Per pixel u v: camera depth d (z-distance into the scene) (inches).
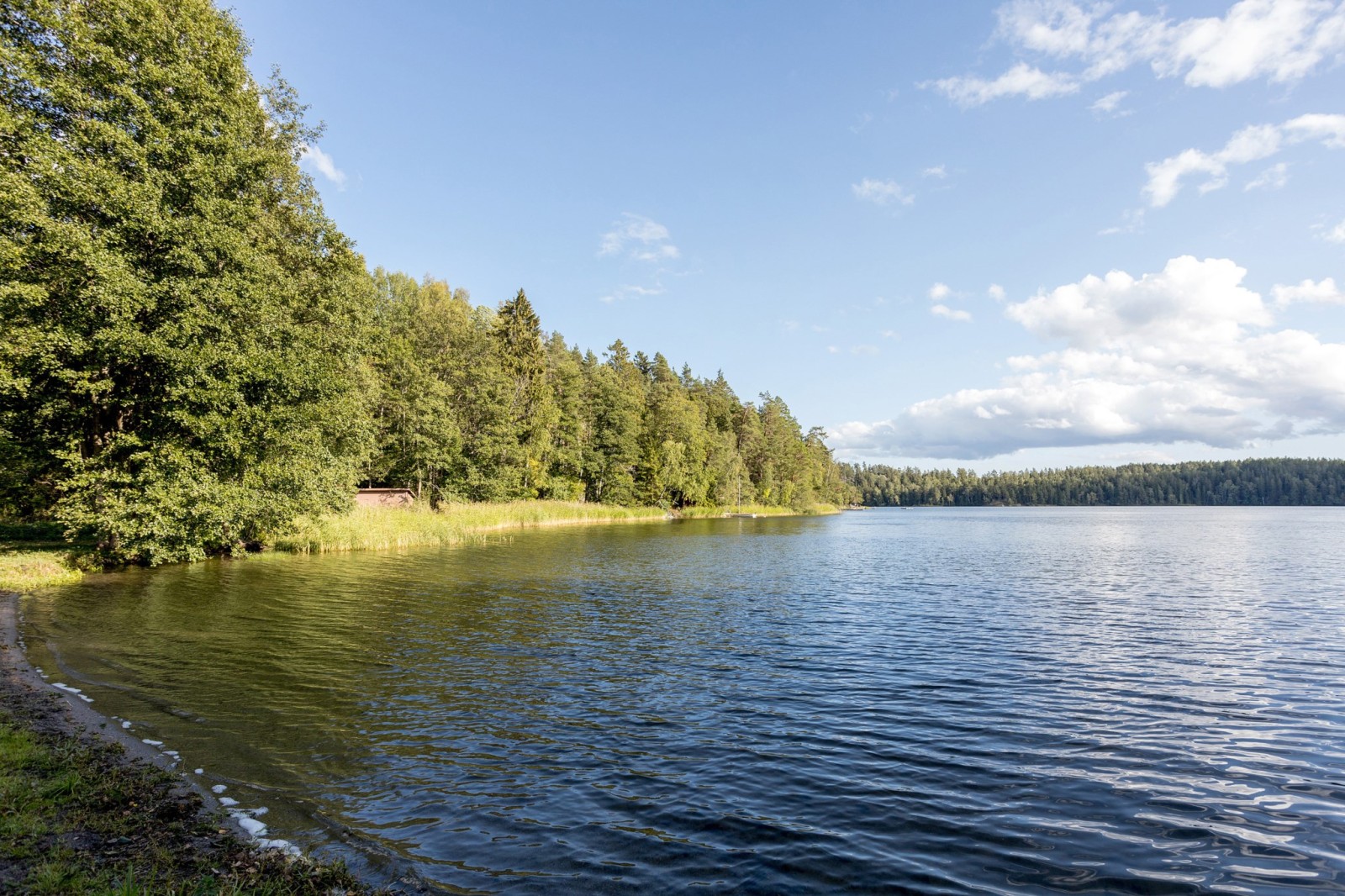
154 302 780.6
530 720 362.9
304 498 1032.8
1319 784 295.7
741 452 4461.1
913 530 2758.4
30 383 762.8
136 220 772.0
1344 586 969.5
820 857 225.5
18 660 437.7
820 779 293.6
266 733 328.8
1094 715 387.9
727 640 578.6
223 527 972.6
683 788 280.4
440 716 364.8
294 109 1129.4
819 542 1919.3
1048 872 220.7
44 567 800.3
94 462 828.0
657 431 3587.6
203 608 652.1
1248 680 465.1
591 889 201.0
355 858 214.7
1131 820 259.3
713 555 1419.8
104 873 188.9
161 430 891.4
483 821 245.3
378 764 296.8
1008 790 285.7
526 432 2726.4
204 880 190.7
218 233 832.9
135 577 842.8
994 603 802.2
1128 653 542.6
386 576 928.3
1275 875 221.6
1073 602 813.9
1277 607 782.5
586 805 261.6
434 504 2153.1
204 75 869.2
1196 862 229.0
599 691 421.7
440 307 2431.1
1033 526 3179.1
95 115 801.6
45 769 262.7
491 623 624.4
